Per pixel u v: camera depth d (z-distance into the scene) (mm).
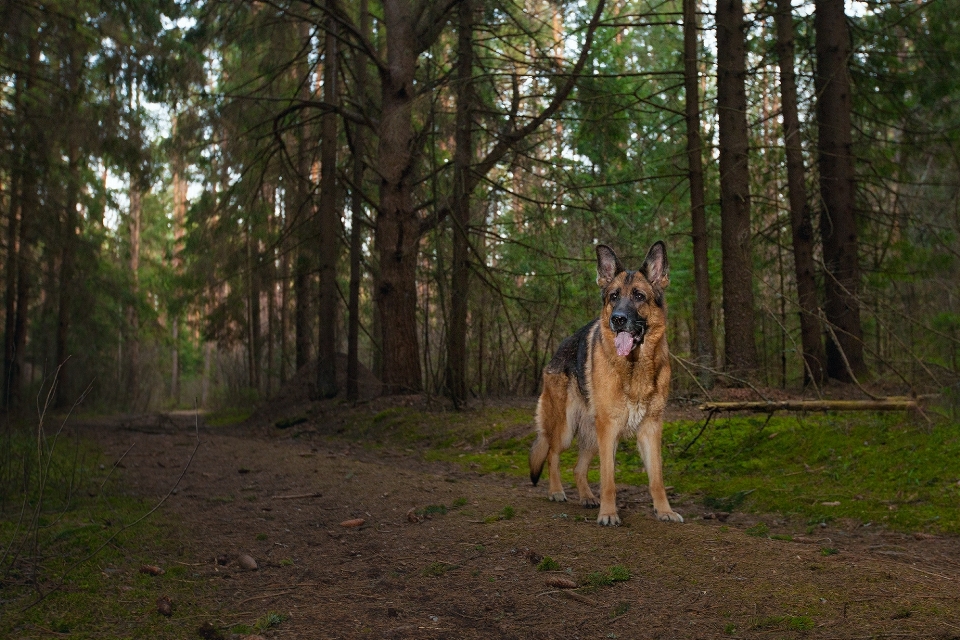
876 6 13234
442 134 15953
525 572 4816
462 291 14102
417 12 15523
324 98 17734
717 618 3926
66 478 8500
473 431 12148
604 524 5816
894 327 12266
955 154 12797
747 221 11688
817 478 7406
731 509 6809
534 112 18109
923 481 6656
